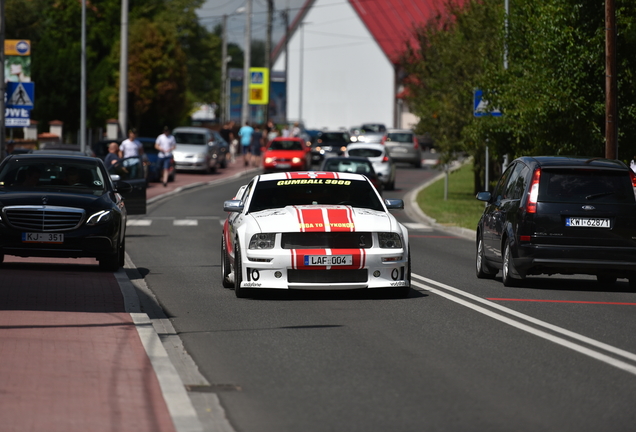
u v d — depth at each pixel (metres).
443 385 13.30
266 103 120.50
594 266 23.05
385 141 96.31
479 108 46.66
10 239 24.89
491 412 11.86
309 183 23.17
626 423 11.41
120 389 12.40
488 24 53.31
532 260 23.17
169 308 20.33
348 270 21.06
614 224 23.05
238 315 19.39
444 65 58.12
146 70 103.25
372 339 16.70
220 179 76.62
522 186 23.97
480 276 26.55
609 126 35.03
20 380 12.72
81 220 25.23
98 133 99.69
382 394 12.78
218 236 38.97
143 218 47.56
